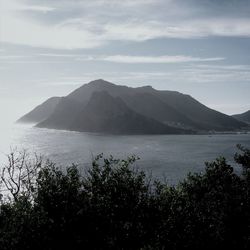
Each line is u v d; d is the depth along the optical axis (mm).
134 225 19938
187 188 30609
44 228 18156
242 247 25359
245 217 27484
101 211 19156
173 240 21078
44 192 18984
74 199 19250
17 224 18062
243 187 31125
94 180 20750
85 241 18719
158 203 21062
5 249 17703
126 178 20875
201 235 22656
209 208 27734
